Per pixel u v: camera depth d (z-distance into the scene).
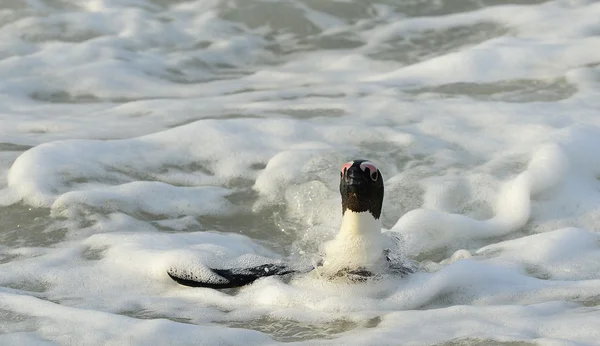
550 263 7.61
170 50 14.73
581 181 9.46
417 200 9.20
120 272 7.46
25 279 7.36
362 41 14.94
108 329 6.04
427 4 15.77
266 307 6.72
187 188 9.55
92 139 10.67
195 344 5.85
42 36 14.84
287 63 14.49
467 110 11.37
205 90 13.23
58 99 12.87
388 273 7.08
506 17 14.98
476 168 9.74
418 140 10.42
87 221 8.67
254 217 9.14
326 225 8.91
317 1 15.98
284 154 10.03
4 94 12.80
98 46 14.52
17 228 8.57
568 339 5.68
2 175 9.60
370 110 11.58
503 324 6.00
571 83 12.23
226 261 7.67
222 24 15.57
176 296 7.02
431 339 5.81
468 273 6.93
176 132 10.63
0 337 5.94
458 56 13.33
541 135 10.35
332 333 6.13
